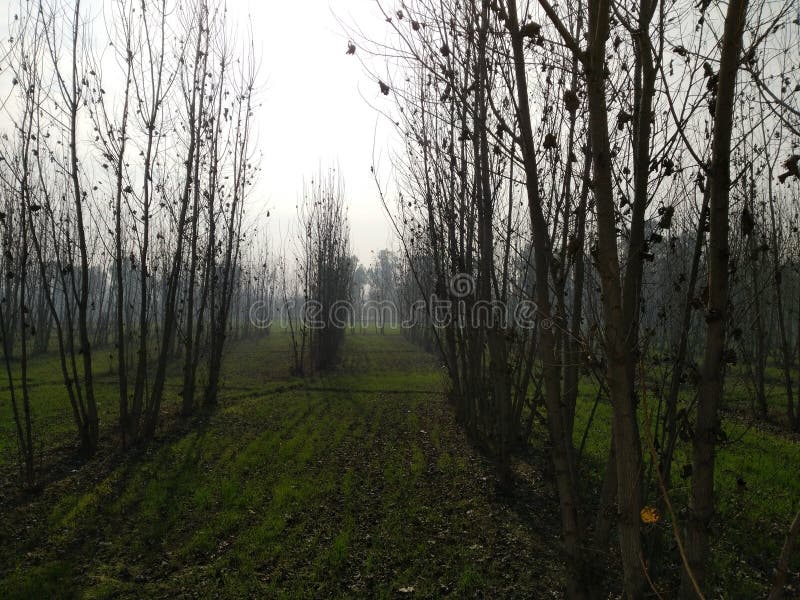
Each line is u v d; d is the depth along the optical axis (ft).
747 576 16.03
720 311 7.36
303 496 22.68
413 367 74.69
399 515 20.76
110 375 56.29
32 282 61.00
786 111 6.38
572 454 12.45
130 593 15.31
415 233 30.30
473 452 29.19
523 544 18.34
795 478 23.99
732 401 37.60
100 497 22.36
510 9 9.06
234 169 43.27
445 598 15.01
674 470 22.09
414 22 10.38
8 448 28.68
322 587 15.53
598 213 7.19
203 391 47.73
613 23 8.53
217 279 44.88
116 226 28.89
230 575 16.25
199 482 24.27
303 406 43.68
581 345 8.79
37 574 16.17
